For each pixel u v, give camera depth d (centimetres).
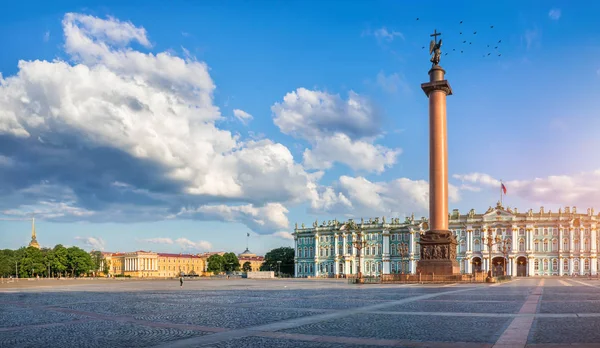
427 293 4734
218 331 2120
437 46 8062
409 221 17838
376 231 18162
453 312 2806
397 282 7750
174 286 7594
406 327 2194
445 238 7712
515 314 2650
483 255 16338
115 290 6119
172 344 1820
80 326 2328
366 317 2594
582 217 15612
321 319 2520
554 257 15738
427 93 8050
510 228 16138
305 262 19400
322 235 19088
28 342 1897
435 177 7794
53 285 8619
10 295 5044
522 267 16112
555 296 4150
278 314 2781
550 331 2008
